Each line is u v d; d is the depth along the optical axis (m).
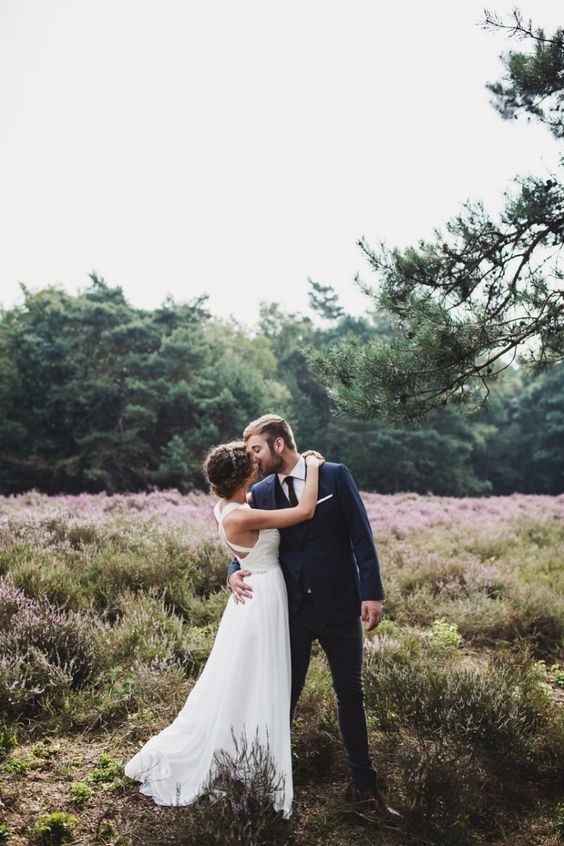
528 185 4.94
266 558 3.24
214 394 37.09
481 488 42.41
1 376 33.94
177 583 6.25
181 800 3.08
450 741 3.61
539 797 3.37
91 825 2.93
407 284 5.26
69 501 14.95
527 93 5.23
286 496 3.29
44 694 4.03
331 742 3.58
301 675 3.22
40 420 34.00
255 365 54.31
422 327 4.92
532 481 45.72
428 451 40.53
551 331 4.91
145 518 10.21
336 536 3.20
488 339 4.93
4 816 2.95
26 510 10.50
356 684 3.14
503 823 3.14
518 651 5.63
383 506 15.66
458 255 5.15
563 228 4.98
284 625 3.17
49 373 34.97
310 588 3.15
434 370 4.98
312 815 3.09
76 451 34.00
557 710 4.12
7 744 3.58
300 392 46.25
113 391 33.84
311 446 43.06
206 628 5.37
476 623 6.15
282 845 2.77
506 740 3.64
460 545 9.62
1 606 4.84
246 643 3.12
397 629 5.75
